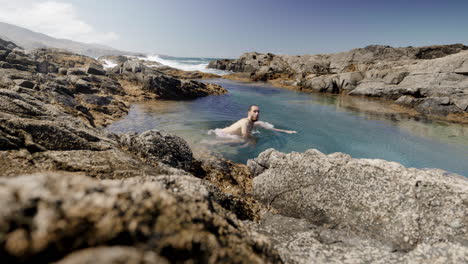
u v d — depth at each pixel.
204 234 1.10
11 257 0.69
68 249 0.76
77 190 0.94
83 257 0.70
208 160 5.39
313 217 3.24
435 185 2.70
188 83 15.88
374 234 2.70
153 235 0.94
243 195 4.04
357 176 3.17
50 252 0.73
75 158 2.70
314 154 3.67
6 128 2.68
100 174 2.57
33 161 2.47
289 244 2.47
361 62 25.45
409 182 2.83
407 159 6.46
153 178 1.63
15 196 0.80
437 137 8.27
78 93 10.71
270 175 3.90
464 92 13.30
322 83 20.38
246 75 30.05
